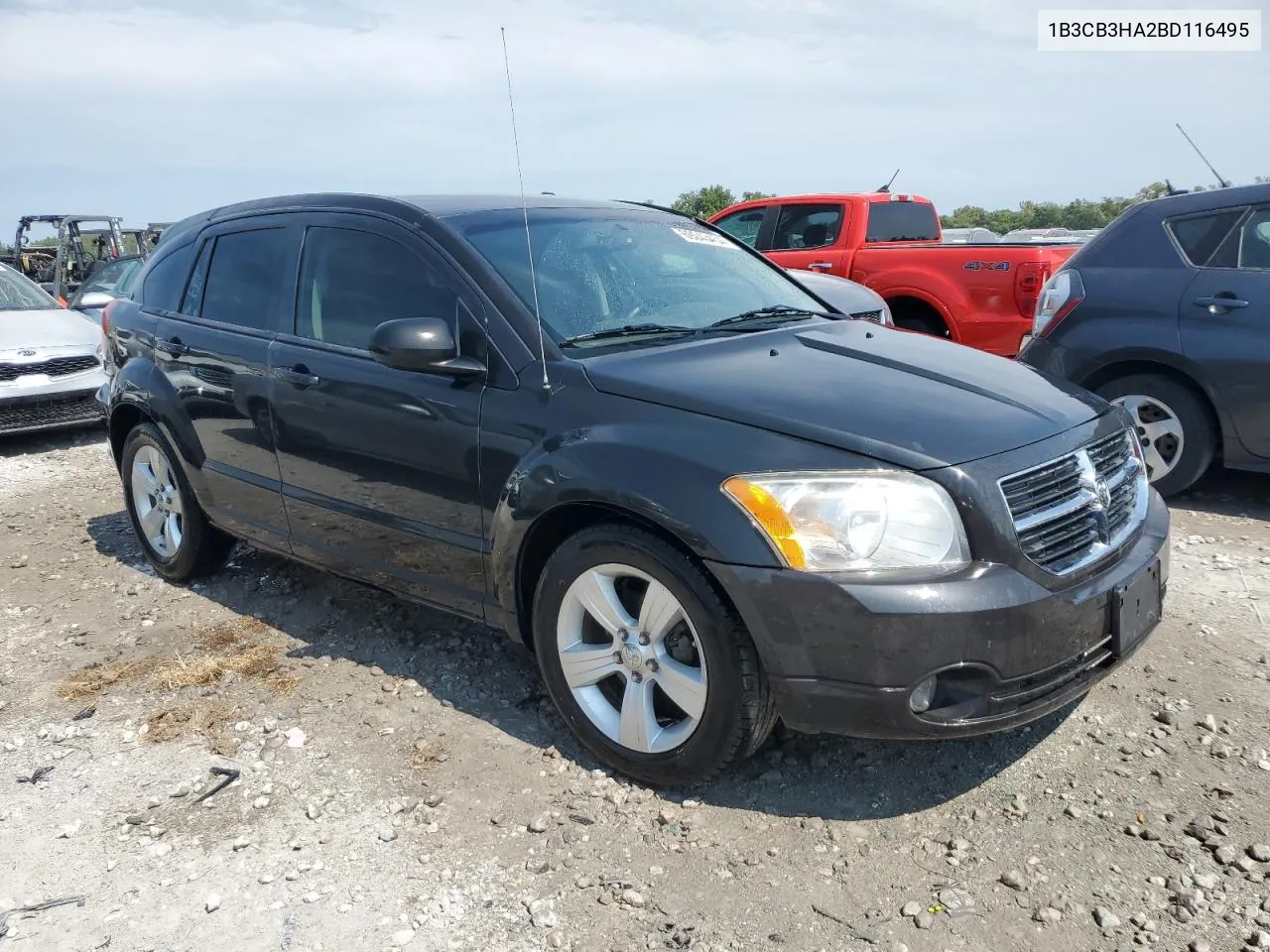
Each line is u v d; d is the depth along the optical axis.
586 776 3.11
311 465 3.94
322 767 3.24
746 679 2.74
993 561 2.64
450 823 2.92
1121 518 3.10
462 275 3.48
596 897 2.59
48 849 2.90
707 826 2.85
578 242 3.85
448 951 2.44
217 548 4.87
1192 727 3.27
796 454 2.70
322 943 2.48
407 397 3.50
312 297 4.02
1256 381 5.24
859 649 2.57
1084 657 2.84
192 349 4.48
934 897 2.55
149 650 4.20
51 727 3.58
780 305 4.11
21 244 17.09
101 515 6.32
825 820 2.87
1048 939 2.40
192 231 4.86
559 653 3.16
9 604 4.81
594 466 2.91
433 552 3.54
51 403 8.45
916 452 2.66
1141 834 2.75
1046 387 3.29
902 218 9.76
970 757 3.15
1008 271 7.73
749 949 2.40
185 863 2.80
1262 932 2.39
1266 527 5.27
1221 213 5.48
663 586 2.85
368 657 4.00
